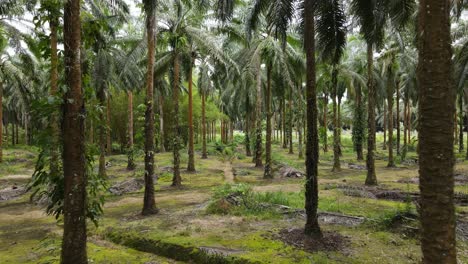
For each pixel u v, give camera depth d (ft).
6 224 27.68
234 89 86.12
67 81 13.03
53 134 13.44
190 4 43.09
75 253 13.23
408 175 54.54
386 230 22.54
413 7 26.99
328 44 26.73
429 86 9.82
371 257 18.01
